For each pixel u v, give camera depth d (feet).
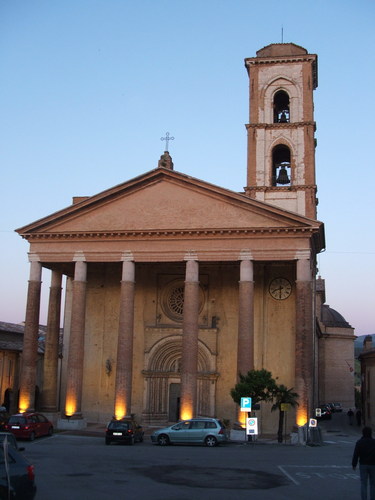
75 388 136.26
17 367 181.78
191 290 135.13
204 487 59.62
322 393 268.41
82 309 139.85
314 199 158.30
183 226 138.41
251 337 130.72
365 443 46.70
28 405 137.69
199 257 136.56
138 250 139.54
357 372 380.78
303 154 160.66
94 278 158.40
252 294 132.87
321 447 114.52
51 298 153.07
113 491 55.77
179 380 150.82
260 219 135.64
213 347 147.95
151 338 152.15
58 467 71.20
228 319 149.38
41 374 190.90
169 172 140.56
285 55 168.86
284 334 144.25
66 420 134.72
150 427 146.10
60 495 52.80
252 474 69.46
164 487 58.95
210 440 108.17
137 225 140.46
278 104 172.55
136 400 150.00
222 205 138.21
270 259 133.39
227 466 76.13
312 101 167.43
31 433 111.04
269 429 140.77
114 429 108.17
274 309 146.00
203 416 144.77
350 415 209.36
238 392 121.19
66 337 164.55
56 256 143.13
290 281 146.61
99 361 153.79
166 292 154.92
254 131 164.66
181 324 152.35
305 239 132.77
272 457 88.69
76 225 143.02
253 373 121.90
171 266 155.12
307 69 166.71
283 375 142.10
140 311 154.10
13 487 39.65
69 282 167.94
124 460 80.02
